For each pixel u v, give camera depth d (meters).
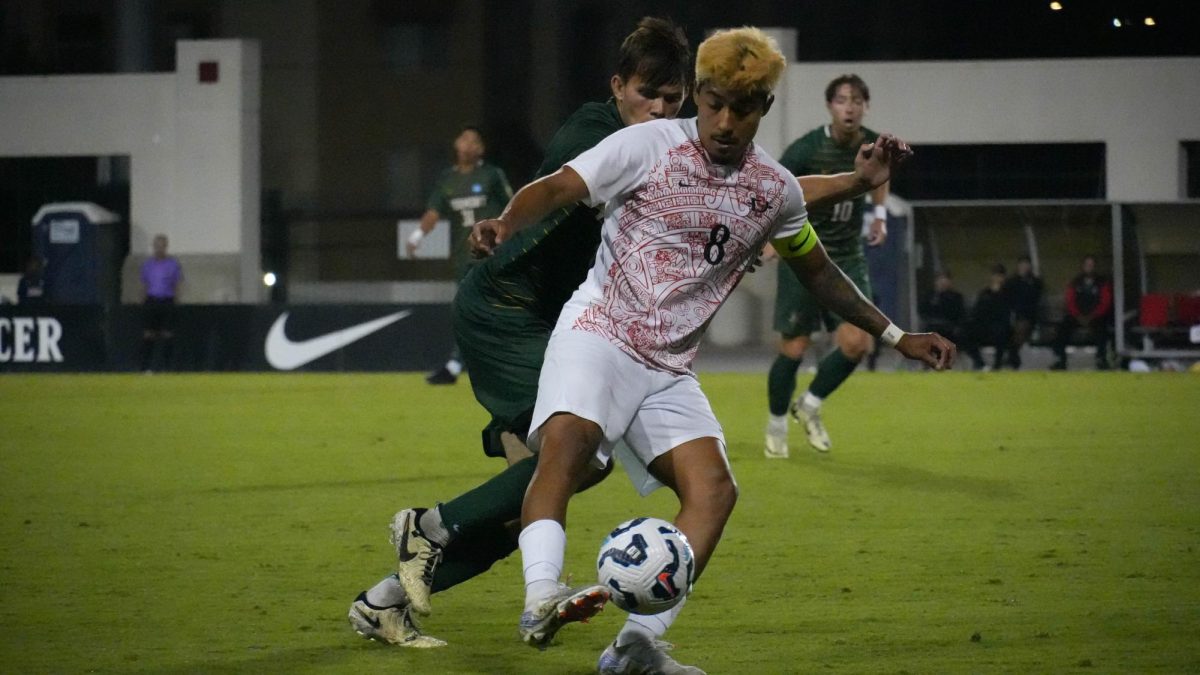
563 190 14.08
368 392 61.62
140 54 117.62
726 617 18.30
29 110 98.44
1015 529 25.19
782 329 35.47
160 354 78.62
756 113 14.28
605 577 13.56
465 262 55.03
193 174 95.88
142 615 18.67
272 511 28.23
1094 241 75.44
